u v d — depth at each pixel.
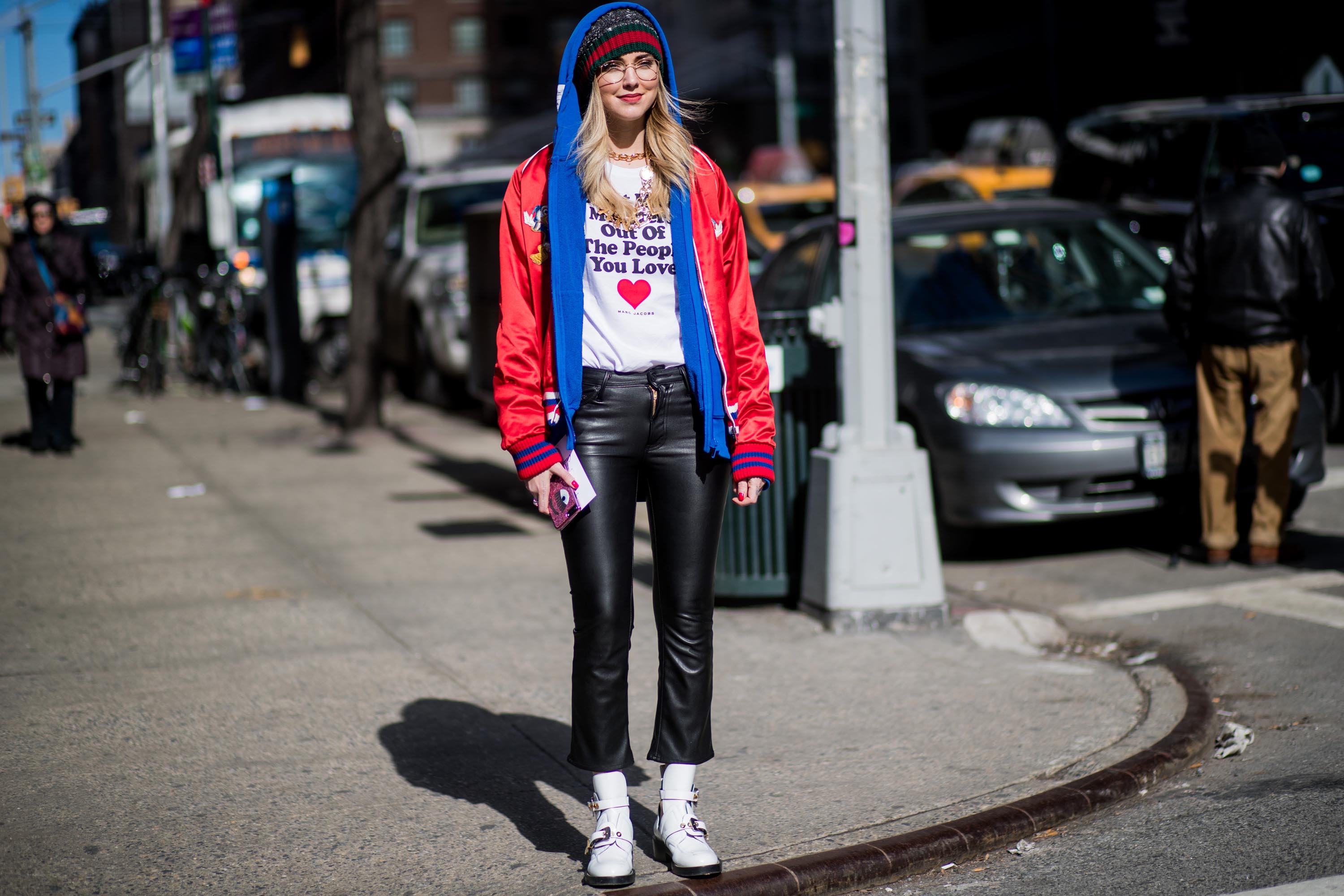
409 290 14.07
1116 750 4.23
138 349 14.88
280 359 14.34
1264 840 3.58
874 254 5.60
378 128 11.55
